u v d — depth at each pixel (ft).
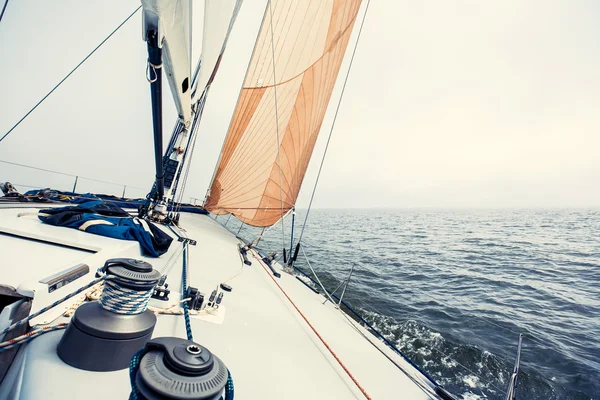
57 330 3.53
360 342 7.61
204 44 9.40
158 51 4.26
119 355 3.07
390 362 6.86
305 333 6.82
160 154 8.96
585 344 24.43
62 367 2.97
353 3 19.39
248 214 23.45
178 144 15.06
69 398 2.67
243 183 23.95
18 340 2.93
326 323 8.22
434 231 114.62
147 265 3.54
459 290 36.70
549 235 107.34
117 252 5.92
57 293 3.73
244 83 23.57
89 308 3.20
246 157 23.75
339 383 5.07
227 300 7.04
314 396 4.38
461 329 23.24
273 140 22.40
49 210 7.61
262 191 22.67
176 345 2.09
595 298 39.40
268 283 10.39
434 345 19.77
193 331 4.94
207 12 7.44
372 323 22.45
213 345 4.76
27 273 4.07
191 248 11.93
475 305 30.96
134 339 3.15
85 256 5.35
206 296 6.77
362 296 28.30
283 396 4.11
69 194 16.66
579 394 17.04
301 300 9.82
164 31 4.20
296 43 21.53
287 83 22.07
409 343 19.81
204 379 1.91
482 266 54.29
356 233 98.48
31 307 3.22
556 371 19.16
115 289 3.14
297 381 4.61
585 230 123.03
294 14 21.01
